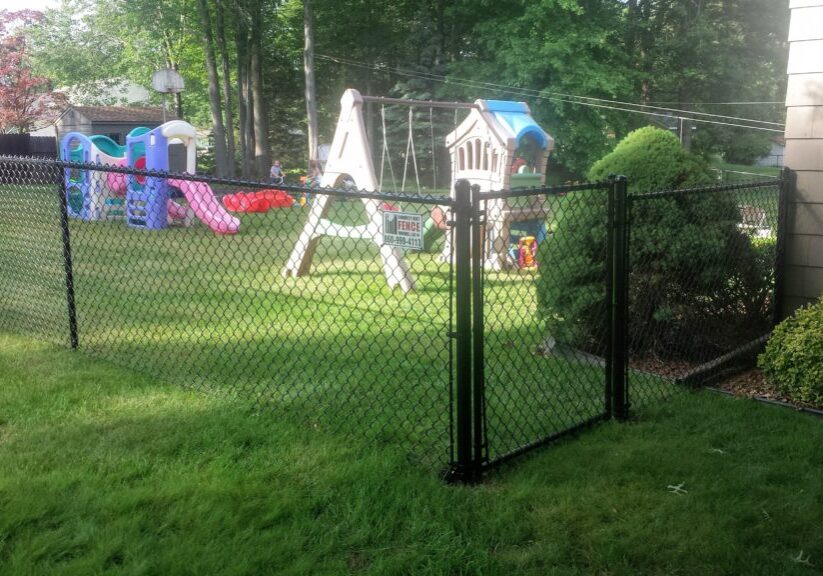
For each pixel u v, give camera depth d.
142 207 15.28
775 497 3.43
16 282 8.45
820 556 2.93
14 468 3.54
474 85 32.44
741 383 5.24
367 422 4.21
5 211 11.35
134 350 5.71
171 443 3.88
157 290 7.93
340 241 12.34
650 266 5.54
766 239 6.11
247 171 32.09
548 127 31.47
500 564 2.81
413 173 38.09
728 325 5.93
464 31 36.62
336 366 5.30
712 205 5.58
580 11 29.45
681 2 34.69
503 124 11.44
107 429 4.11
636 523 3.15
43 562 2.77
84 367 5.23
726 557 2.90
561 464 3.74
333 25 37.16
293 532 3.01
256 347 5.83
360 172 9.03
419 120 35.12
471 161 12.02
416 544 2.95
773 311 5.93
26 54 44.84
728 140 35.56
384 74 39.69
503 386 4.65
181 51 37.19
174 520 3.10
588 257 5.58
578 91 30.47
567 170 34.09
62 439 3.95
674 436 4.18
